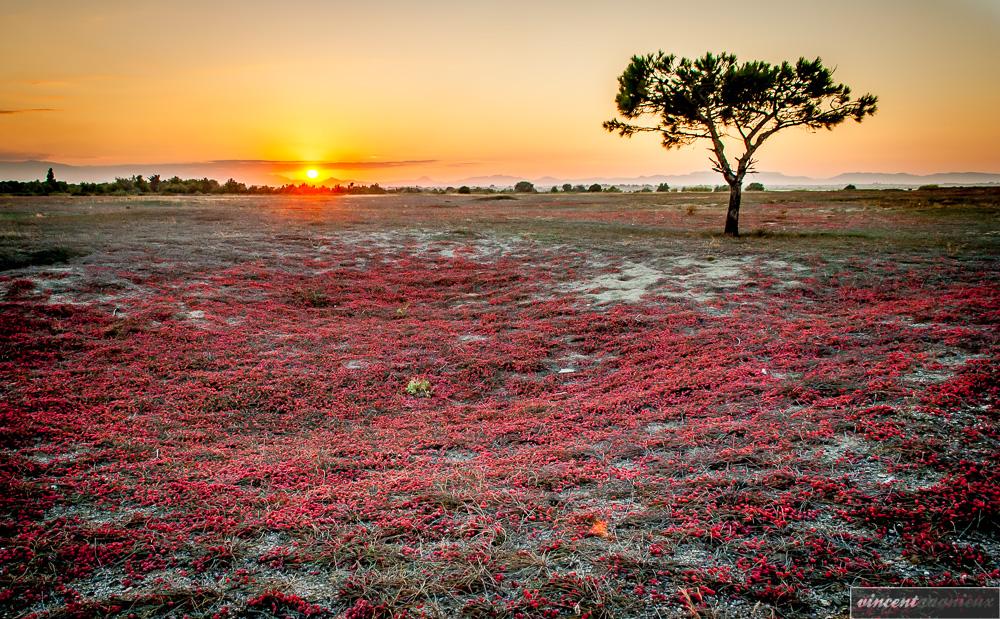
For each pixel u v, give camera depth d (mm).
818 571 4270
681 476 6094
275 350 13078
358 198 80125
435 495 5867
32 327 13695
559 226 37125
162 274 19844
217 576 4586
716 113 29203
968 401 7047
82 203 51562
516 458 7031
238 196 81062
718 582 4230
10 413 8727
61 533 5219
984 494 4930
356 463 7055
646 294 17406
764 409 7859
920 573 4176
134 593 4332
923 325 11562
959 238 26016
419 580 4434
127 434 8203
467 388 10758
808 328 12250
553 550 4777
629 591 4188
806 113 27969
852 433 6586
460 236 32312
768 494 5418
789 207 52781
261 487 6414
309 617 4082
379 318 16562
